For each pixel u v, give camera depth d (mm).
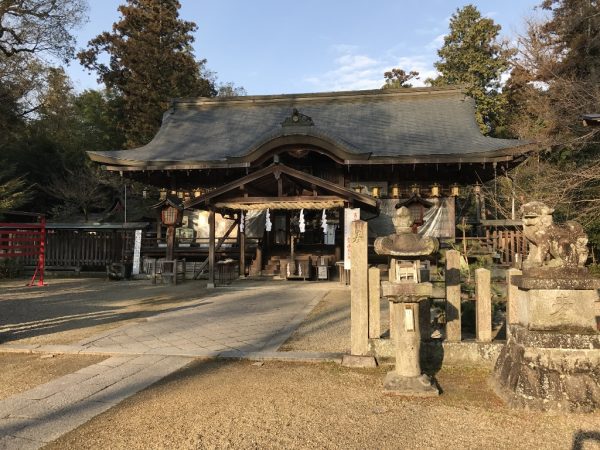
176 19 31672
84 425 3781
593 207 12734
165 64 30719
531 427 3680
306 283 14203
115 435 3576
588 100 16062
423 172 16672
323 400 4285
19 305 10570
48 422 3855
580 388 4000
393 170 16672
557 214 14820
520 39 25109
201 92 33406
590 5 21703
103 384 4852
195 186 18234
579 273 4270
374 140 17594
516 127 23125
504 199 20562
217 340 6828
